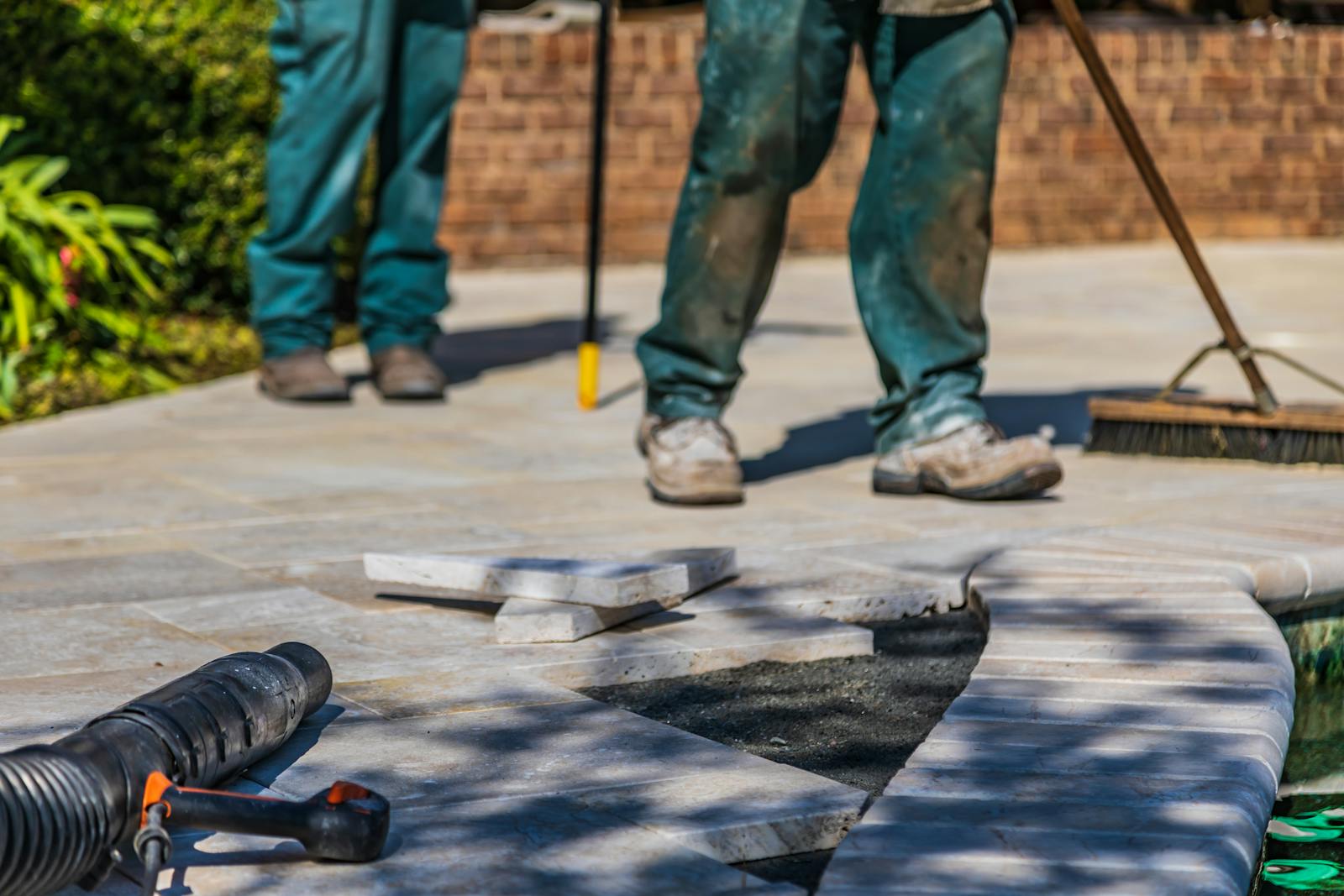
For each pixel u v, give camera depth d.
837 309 12.39
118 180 9.66
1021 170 17.16
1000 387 8.45
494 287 14.11
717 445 5.49
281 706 2.91
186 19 9.68
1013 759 2.83
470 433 7.04
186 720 2.64
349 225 8.05
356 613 4.02
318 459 6.37
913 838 2.48
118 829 2.40
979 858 2.41
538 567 3.90
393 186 8.21
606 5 7.64
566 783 2.83
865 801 2.76
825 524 5.18
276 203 7.93
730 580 4.32
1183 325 11.31
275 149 7.91
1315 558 4.26
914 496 5.70
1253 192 17.98
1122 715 3.07
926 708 3.45
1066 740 2.93
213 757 2.68
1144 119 17.50
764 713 3.41
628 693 3.54
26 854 2.22
